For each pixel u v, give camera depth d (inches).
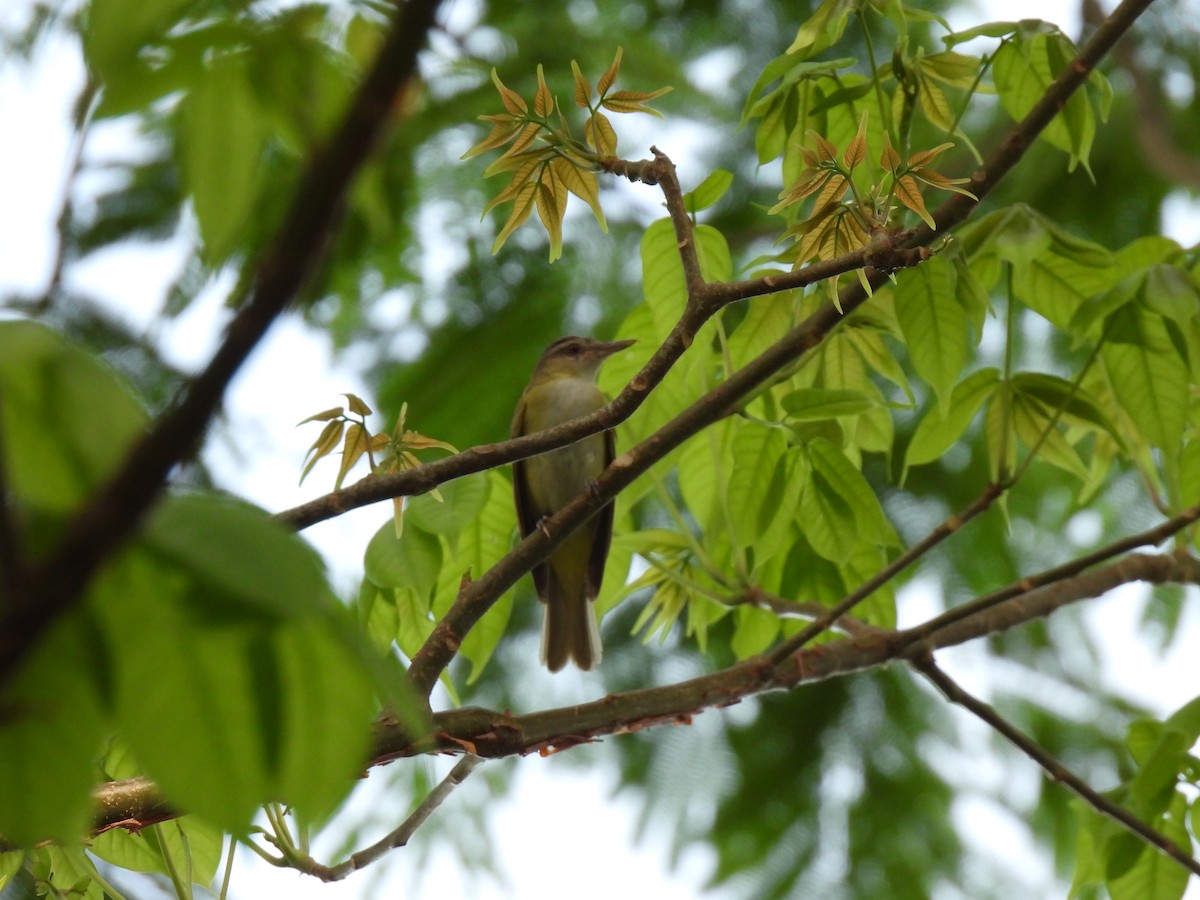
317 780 77.6
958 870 411.8
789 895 407.2
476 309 451.8
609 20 465.7
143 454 62.6
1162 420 271.7
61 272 101.3
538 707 434.0
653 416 306.3
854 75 277.4
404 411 221.0
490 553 280.7
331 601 75.4
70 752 79.2
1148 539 269.1
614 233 473.1
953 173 514.3
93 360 78.8
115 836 235.5
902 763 425.1
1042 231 272.4
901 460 436.5
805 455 283.4
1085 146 267.7
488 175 218.1
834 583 316.8
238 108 104.8
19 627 61.1
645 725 249.3
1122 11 233.8
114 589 75.9
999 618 296.2
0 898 248.1
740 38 471.5
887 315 280.1
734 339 292.0
